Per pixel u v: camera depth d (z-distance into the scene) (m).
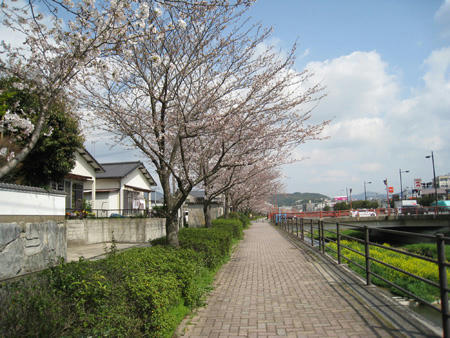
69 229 12.84
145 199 24.19
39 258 6.63
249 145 8.35
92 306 3.25
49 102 4.51
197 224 22.55
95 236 14.27
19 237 6.11
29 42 4.82
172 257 5.77
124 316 3.33
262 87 7.33
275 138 8.24
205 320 4.71
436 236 3.61
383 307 4.78
